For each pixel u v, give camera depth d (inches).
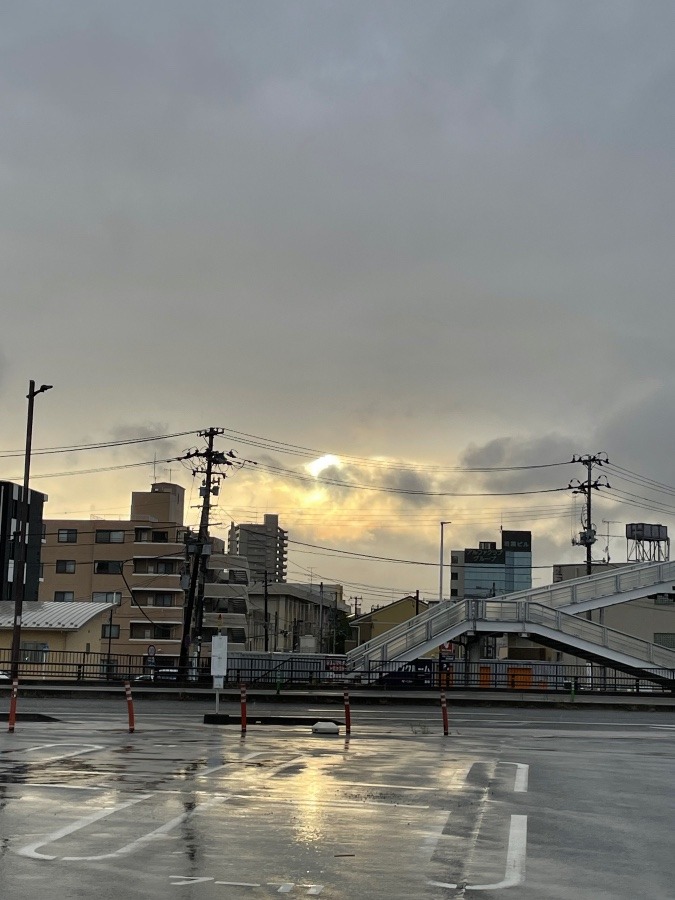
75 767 681.0
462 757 820.6
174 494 4097.0
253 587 4645.7
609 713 1583.4
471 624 2112.5
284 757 778.2
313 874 369.1
